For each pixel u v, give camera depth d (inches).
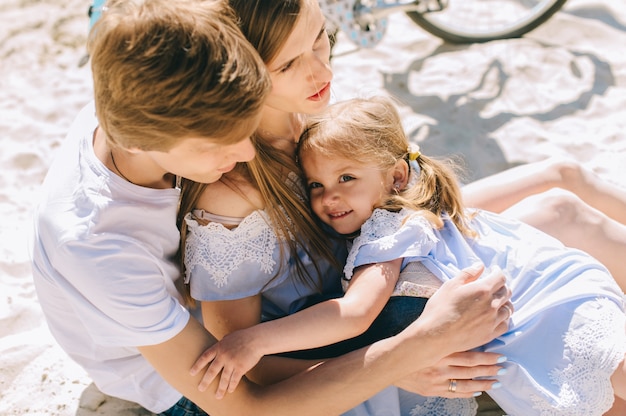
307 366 74.7
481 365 73.2
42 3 174.2
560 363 73.6
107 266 63.7
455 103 139.9
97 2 89.7
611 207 92.5
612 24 160.2
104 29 54.7
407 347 70.1
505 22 167.5
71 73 152.8
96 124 70.1
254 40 65.1
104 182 64.4
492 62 150.2
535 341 74.9
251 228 72.9
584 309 74.1
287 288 79.0
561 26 160.1
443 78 147.3
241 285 74.1
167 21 53.8
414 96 142.9
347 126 76.0
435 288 75.3
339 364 71.6
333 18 127.3
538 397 73.7
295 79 68.9
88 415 84.4
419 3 136.4
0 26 166.4
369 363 70.5
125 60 53.7
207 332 69.9
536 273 77.4
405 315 75.5
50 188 66.7
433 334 69.7
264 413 70.3
